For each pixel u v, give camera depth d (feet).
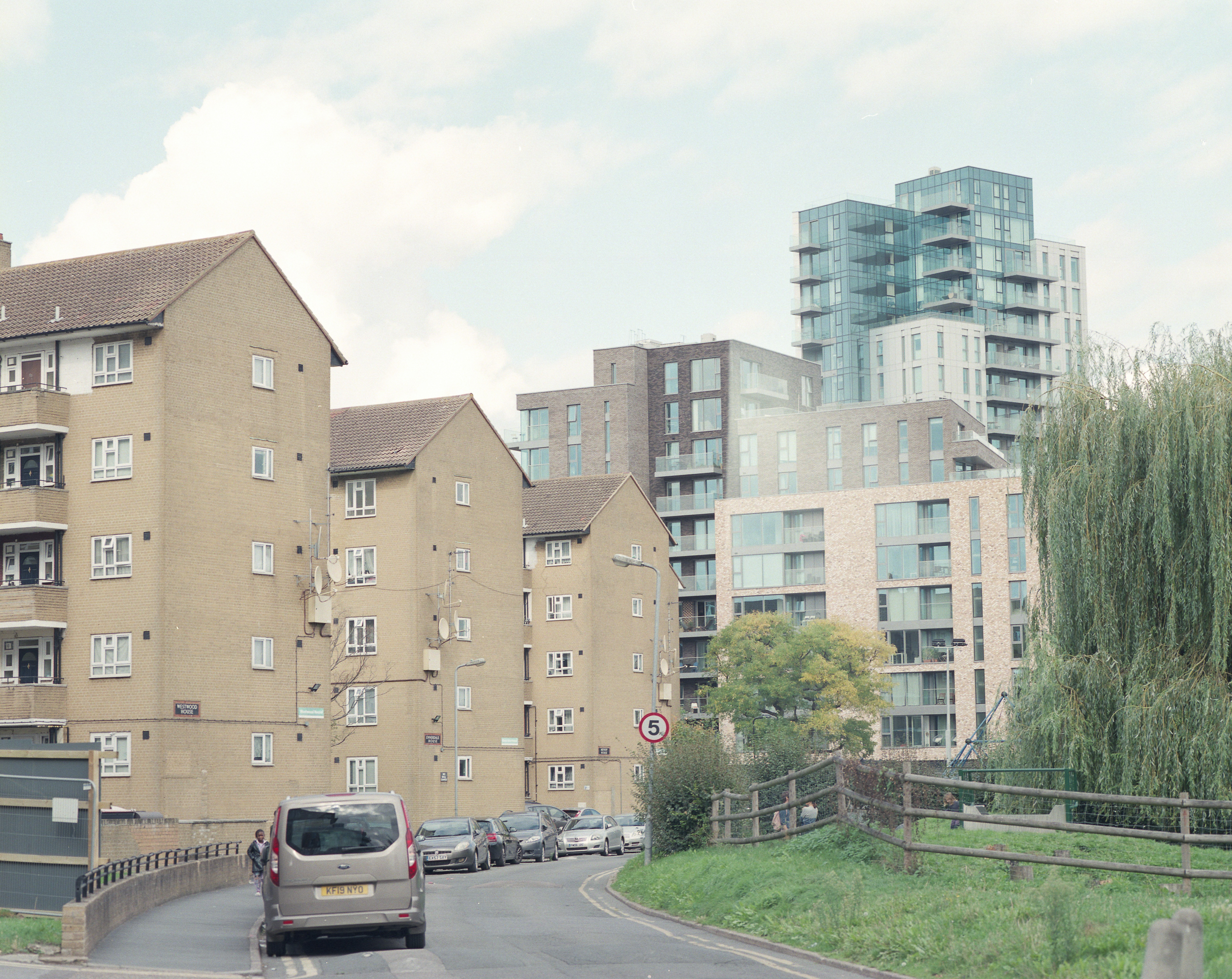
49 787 78.59
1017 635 326.24
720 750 112.16
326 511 176.96
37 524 157.38
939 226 527.40
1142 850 83.51
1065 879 66.69
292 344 174.81
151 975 54.70
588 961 57.77
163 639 154.92
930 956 53.31
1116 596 92.58
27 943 62.75
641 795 115.14
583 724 268.41
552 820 187.83
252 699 164.96
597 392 414.21
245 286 168.96
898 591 344.49
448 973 54.03
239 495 165.89
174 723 155.33
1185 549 89.71
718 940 66.59
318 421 177.58
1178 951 35.29
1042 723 92.02
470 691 225.35
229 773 161.07
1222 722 85.40
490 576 231.91
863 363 512.63
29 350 165.58
